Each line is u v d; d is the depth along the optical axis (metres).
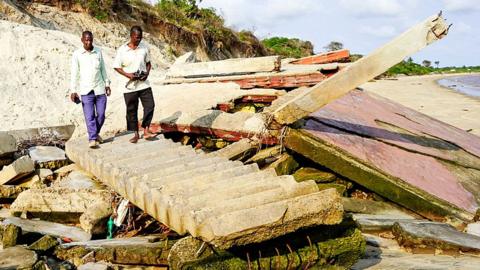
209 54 28.91
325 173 7.59
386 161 7.64
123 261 5.10
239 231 4.13
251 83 10.60
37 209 6.65
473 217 7.10
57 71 13.73
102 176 6.66
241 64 11.26
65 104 12.82
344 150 7.26
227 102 9.43
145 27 24.81
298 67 11.76
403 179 7.28
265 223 4.22
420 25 6.88
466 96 31.47
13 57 13.32
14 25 14.46
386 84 43.66
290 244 4.62
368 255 5.79
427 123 12.19
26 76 13.00
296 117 7.18
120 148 7.43
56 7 20.14
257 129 7.60
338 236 4.83
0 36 13.70
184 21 28.16
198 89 10.66
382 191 7.25
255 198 4.73
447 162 8.95
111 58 16.05
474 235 6.38
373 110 10.89
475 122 18.34
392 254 5.88
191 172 5.86
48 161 8.06
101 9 21.83
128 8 24.16
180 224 4.72
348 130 8.16
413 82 49.16
